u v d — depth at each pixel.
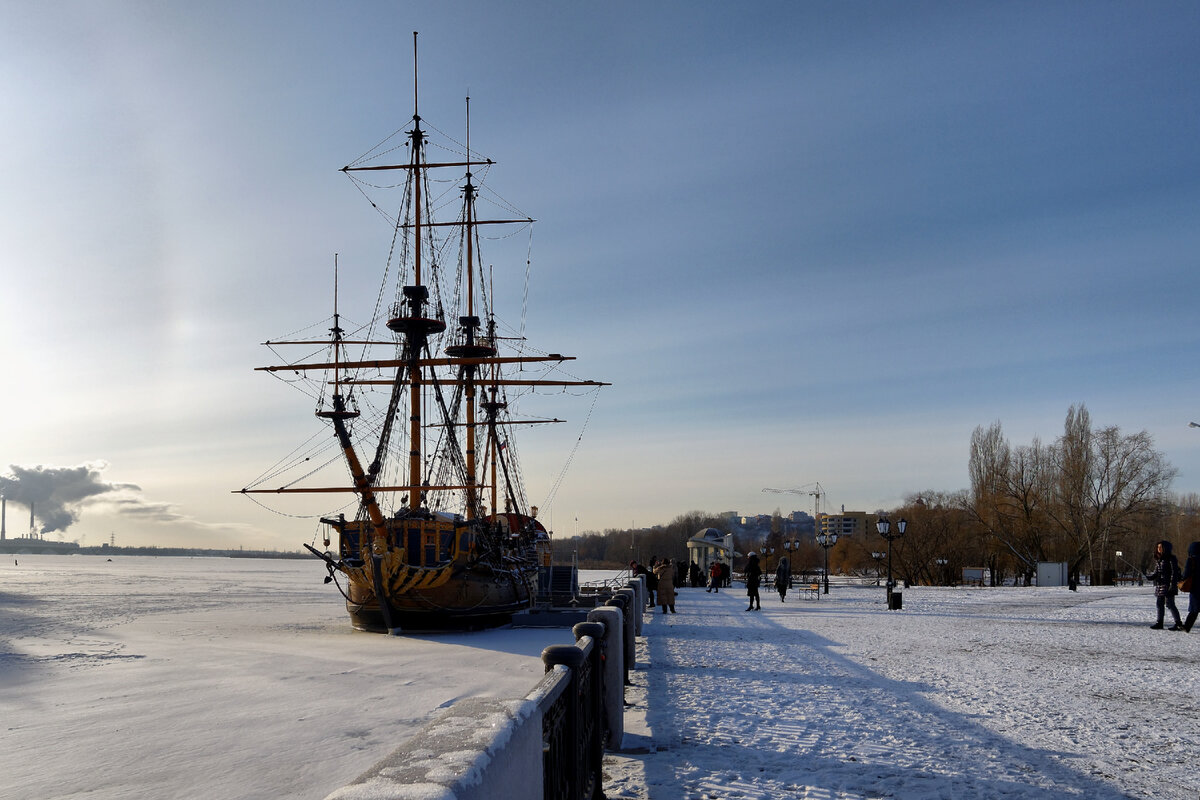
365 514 34.50
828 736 9.73
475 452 52.84
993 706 11.59
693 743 9.45
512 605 38.50
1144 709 11.34
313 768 10.71
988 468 80.25
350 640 29.86
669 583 33.25
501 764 2.87
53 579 104.62
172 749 11.93
